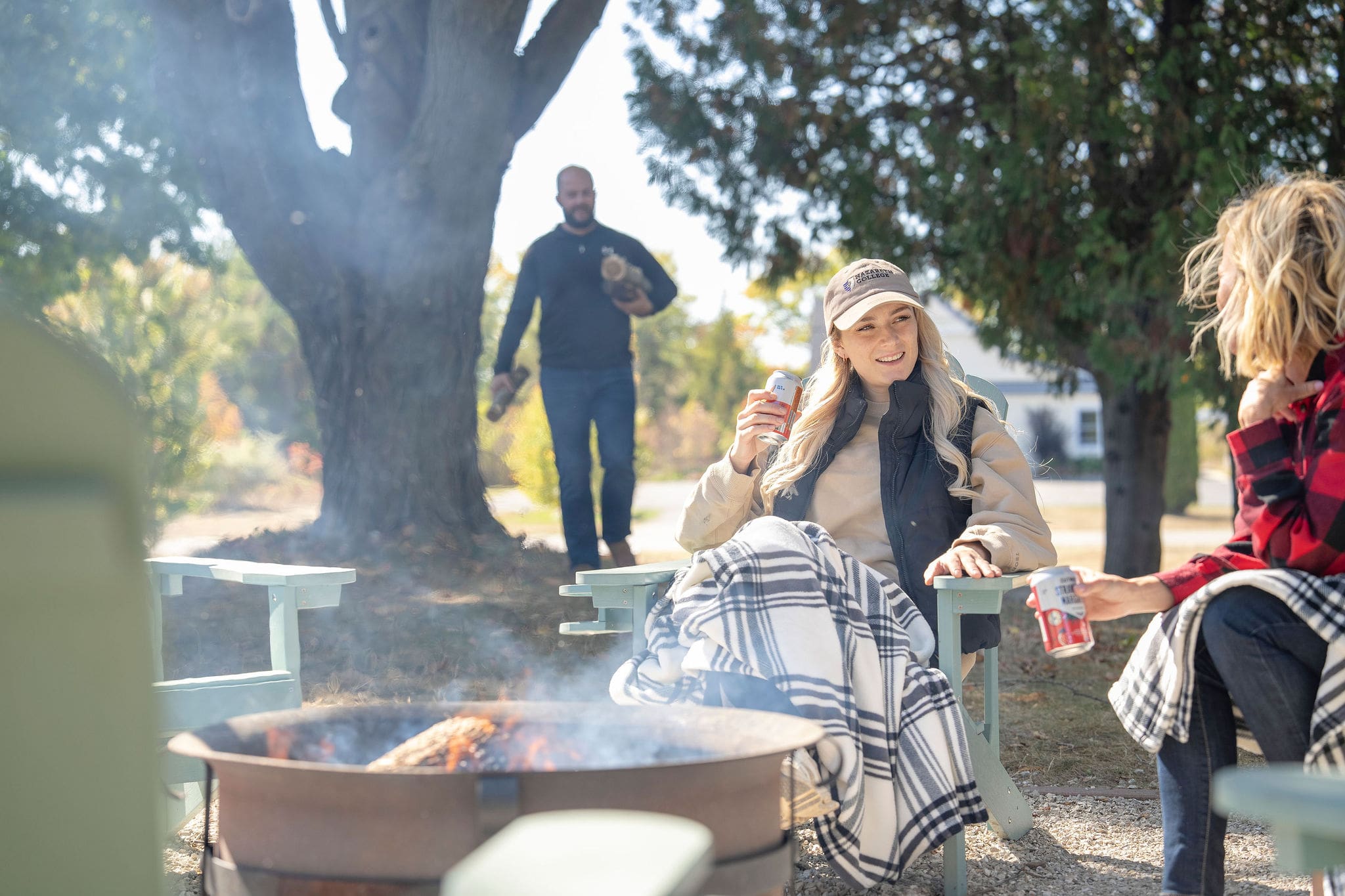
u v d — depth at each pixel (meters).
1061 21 7.08
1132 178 7.40
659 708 1.64
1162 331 6.99
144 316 8.74
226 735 1.49
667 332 39.31
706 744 1.57
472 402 6.60
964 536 2.29
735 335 39.84
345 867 1.29
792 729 1.49
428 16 6.05
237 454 20.30
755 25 8.07
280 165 6.24
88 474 0.92
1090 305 7.12
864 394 2.73
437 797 1.27
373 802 1.28
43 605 0.90
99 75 8.43
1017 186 7.00
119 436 0.93
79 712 0.92
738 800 1.39
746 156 8.27
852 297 2.63
